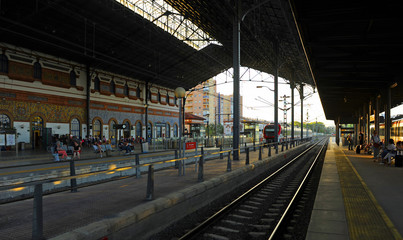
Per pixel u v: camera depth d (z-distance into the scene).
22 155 17.72
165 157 15.77
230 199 7.91
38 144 23.75
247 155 11.84
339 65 12.47
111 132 31.81
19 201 6.26
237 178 9.81
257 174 12.40
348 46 9.76
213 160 14.91
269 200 7.84
